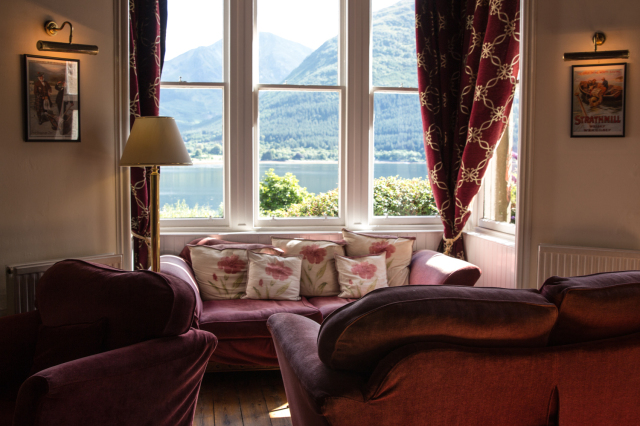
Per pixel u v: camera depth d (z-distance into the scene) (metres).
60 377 1.61
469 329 1.40
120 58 3.42
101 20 3.33
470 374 1.39
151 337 1.97
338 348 1.41
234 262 3.57
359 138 4.25
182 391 2.02
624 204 3.29
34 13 3.03
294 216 4.29
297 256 3.61
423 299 1.41
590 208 3.37
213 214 4.19
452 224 4.08
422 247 4.21
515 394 1.45
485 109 3.62
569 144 3.39
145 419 1.85
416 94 4.36
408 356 1.34
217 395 3.02
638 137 3.24
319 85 4.24
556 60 3.39
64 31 3.17
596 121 3.31
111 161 3.43
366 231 4.26
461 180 3.86
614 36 3.27
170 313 1.97
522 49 3.44
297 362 1.64
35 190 3.10
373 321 1.37
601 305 1.52
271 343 3.07
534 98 3.44
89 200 3.33
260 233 4.02
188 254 3.71
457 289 1.50
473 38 3.78
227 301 3.42
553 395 1.49
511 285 3.61
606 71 3.28
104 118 3.38
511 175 3.82
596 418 1.54
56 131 3.15
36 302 2.27
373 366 1.44
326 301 3.46
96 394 1.69
